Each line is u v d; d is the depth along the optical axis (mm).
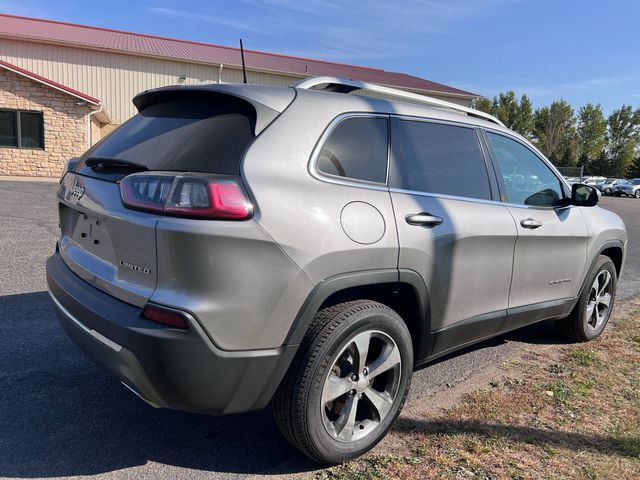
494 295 3465
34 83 18938
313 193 2453
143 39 29500
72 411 3111
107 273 2500
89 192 2689
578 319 4531
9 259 6508
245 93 2555
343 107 2752
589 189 4082
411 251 2771
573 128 78750
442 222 2984
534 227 3707
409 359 2873
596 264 4547
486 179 3488
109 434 2896
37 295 5145
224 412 2355
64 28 28281
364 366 2676
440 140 3244
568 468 2725
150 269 2250
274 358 2340
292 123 2520
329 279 2445
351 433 2674
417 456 2777
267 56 31953
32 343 4027
